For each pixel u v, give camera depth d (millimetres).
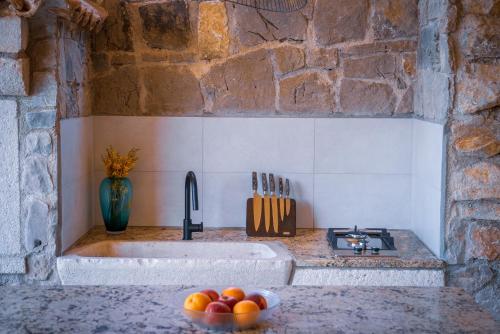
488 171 2879
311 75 3395
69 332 1718
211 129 3439
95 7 3049
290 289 2109
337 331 1739
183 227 3334
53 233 2893
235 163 3451
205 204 3469
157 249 3223
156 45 3406
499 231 2896
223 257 3195
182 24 3387
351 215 3455
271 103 3412
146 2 3385
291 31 3361
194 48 3398
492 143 2842
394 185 3447
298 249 3096
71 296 2014
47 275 2918
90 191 3436
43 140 2846
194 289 2033
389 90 3391
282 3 3324
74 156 3135
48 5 2756
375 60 3367
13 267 2902
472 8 2842
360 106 3402
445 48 2859
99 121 3455
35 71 2816
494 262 2928
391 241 3156
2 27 2680
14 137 2842
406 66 3367
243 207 3467
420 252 3059
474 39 2818
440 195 2924
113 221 3336
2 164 2854
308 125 3422
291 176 3449
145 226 3490
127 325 1770
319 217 3457
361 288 2127
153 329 1741
